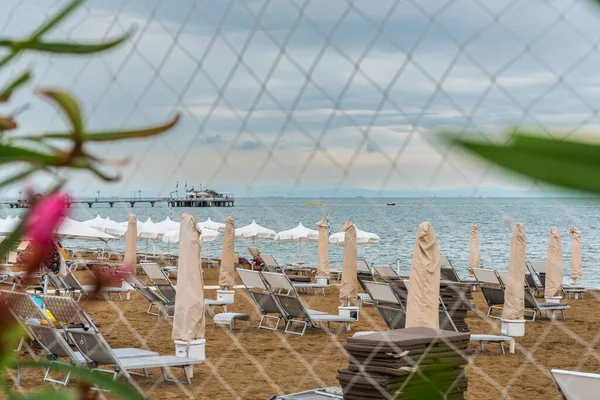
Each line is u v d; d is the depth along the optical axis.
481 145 0.43
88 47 0.62
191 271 9.23
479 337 9.95
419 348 4.11
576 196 0.41
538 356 9.70
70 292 14.18
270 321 13.38
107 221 25.94
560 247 16.27
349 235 14.16
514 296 11.44
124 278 0.64
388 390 3.89
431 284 7.79
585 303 17.12
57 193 0.56
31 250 0.56
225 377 8.00
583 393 4.35
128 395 0.53
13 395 0.52
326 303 16.97
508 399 7.05
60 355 7.43
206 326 12.69
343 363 8.71
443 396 0.75
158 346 10.33
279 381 7.71
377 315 14.34
